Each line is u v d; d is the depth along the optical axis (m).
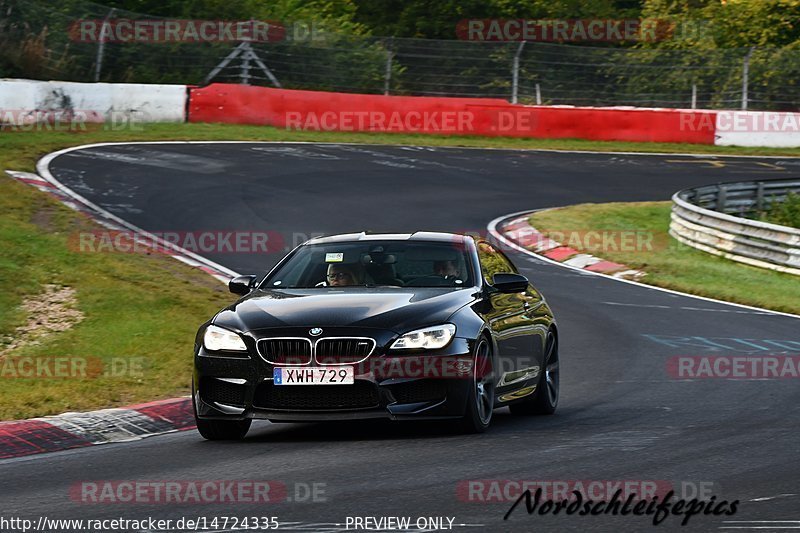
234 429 20.95
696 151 91.62
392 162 75.88
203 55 94.56
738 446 18.94
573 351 33.19
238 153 73.75
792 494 15.09
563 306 41.38
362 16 124.12
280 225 54.16
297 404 19.45
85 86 78.81
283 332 19.55
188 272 43.38
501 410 25.33
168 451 19.66
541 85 99.88
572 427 21.48
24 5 89.12
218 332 20.17
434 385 19.59
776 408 23.67
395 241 23.38
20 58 86.94
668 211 66.44
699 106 99.94
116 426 22.34
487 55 99.25
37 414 23.47
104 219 51.72
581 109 92.88
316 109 87.81
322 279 22.22
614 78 100.69
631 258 52.53
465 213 61.16
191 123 84.44
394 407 19.30
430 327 19.70
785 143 95.19
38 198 52.62
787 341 34.75
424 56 98.88
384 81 97.88
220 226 53.06
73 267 41.00
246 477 16.78
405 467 17.19
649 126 93.94
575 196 69.31
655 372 29.48
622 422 22.09
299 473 16.95
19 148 66.25
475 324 20.34
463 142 88.31
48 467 18.30
